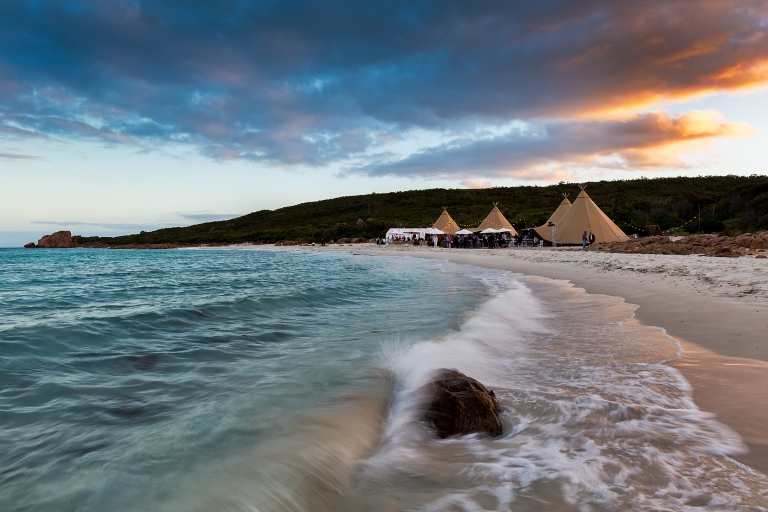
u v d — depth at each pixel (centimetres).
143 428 357
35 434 343
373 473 290
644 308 821
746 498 226
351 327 770
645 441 299
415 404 381
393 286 1402
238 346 641
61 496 259
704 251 2084
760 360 473
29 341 613
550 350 578
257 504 255
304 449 323
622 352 543
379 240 5734
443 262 2683
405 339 661
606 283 1211
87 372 505
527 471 274
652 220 4609
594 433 318
